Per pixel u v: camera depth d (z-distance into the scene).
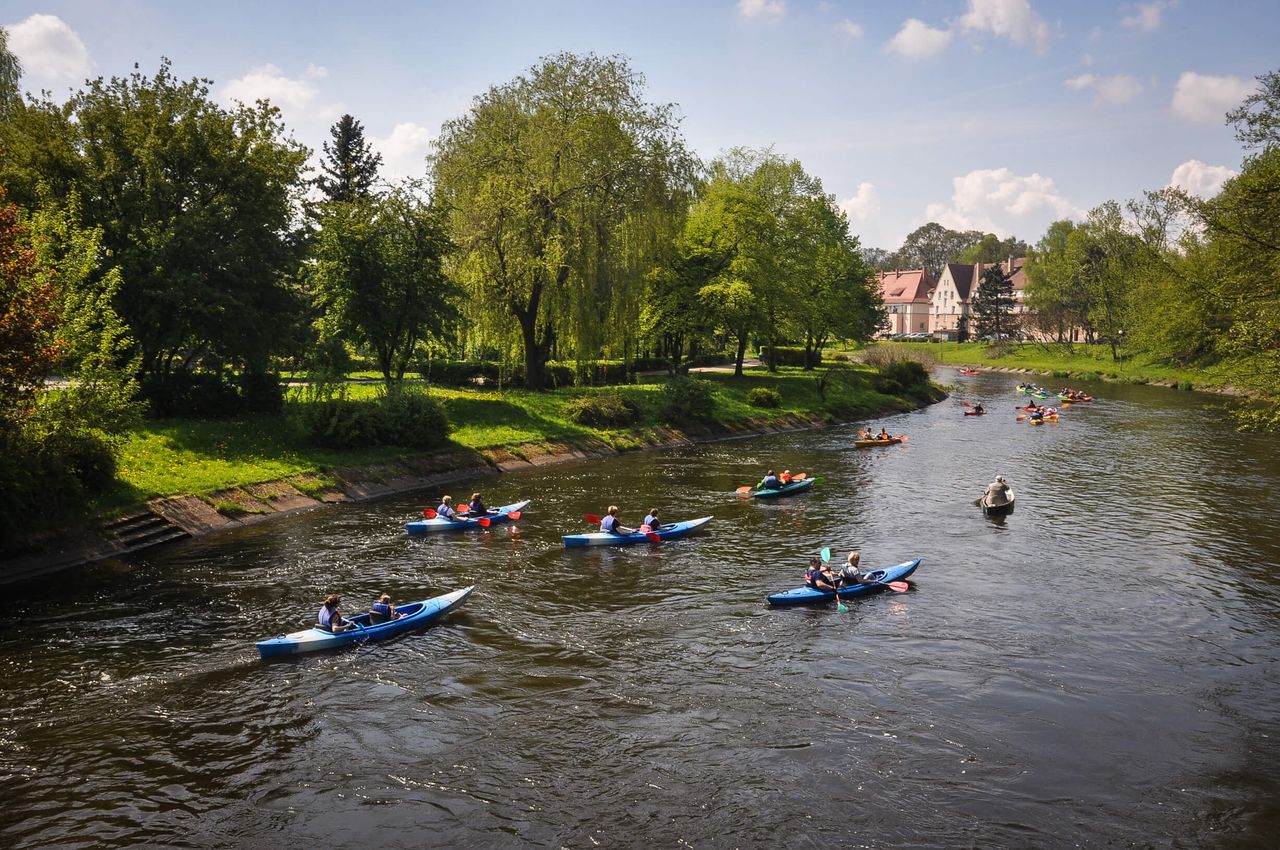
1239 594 22.94
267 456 33.75
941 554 26.91
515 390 51.06
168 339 36.56
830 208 88.62
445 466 38.28
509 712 16.27
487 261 47.00
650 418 51.91
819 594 22.27
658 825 12.71
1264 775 14.13
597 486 37.41
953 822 12.79
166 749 14.77
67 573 23.41
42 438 24.42
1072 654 19.08
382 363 42.81
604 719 15.98
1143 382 93.38
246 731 15.43
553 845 12.24
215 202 36.28
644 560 26.12
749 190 67.81
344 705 16.48
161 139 35.03
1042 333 128.75
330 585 23.08
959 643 19.69
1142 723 15.91
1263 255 29.03
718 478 39.59
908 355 88.75
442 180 48.88
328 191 76.25
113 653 18.45
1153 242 89.19
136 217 34.53
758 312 64.19
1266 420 28.77
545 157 47.00
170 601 21.56
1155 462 43.94
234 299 35.00
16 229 21.59
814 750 14.88
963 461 44.72
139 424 31.28
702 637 19.97
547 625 20.62
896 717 16.11
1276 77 28.34
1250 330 27.81
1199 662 18.64
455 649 19.16
